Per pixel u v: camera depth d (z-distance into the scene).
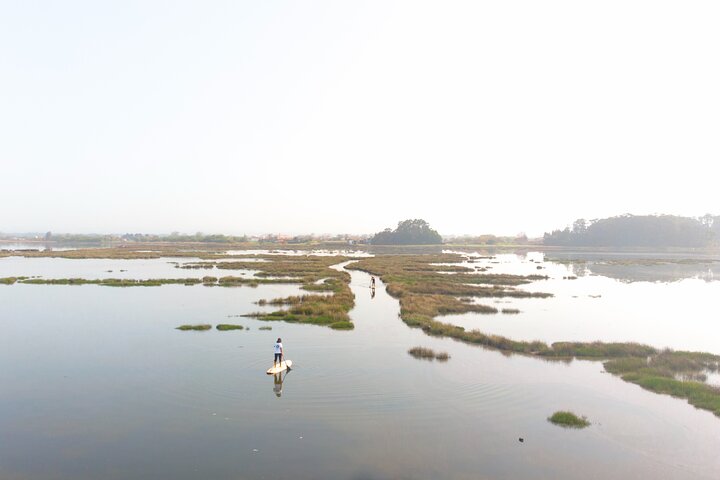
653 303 61.16
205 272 95.44
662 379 27.73
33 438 19.78
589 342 38.00
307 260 133.50
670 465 18.20
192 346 34.56
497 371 29.64
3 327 41.50
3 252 174.12
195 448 18.88
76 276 86.06
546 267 123.31
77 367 29.52
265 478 16.66
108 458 18.08
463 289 68.31
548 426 21.62
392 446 19.22
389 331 40.38
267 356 31.84
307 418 21.81
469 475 17.08
